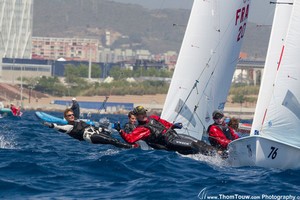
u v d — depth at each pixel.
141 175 40.00
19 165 41.44
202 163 45.03
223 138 48.22
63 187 36.25
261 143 43.31
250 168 43.69
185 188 36.12
